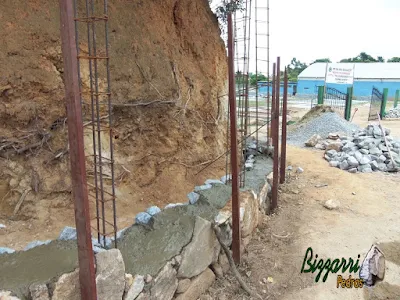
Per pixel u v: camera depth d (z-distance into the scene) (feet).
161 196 15.67
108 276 9.39
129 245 11.65
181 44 18.89
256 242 16.79
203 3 21.74
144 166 15.99
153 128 16.42
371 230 18.53
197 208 14.40
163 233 12.39
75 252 10.27
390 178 26.50
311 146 35.42
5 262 9.69
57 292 8.78
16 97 12.40
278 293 13.76
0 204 12.53
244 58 18.92
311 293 13.89
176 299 11.65
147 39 16.33
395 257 16.35
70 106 7.72
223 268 14.12
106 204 14.12
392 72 119.75
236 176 13.39
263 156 24.66
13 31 12.28
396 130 49.70
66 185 13.47
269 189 20.21
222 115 21.56
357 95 119.14
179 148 17.53
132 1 16.17
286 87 22.48
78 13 13.64
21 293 8.45
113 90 14.43
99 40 14.11
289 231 18.16
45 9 13.11
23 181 12.80
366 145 30.76
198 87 19.31
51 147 13.33
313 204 21.38
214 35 21.71
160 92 16.37
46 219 12.82
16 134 12.60
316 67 124.98
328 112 44.42
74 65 7.54
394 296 13.98
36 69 12.71
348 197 22.50
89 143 13.97
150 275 10.47
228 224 14.20
